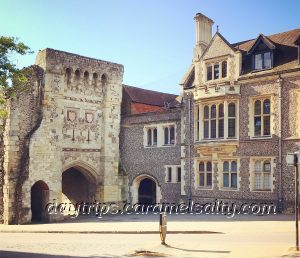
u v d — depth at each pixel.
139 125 27.75
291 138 19.89
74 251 11.58
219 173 22.77
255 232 14.43
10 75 14.41
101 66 26.23
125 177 27.66
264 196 20.83
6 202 21.42
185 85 25.25
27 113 22.66
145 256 10.41
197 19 26.92
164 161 26.09
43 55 23.47
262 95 21.19
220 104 22.81
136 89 31.33
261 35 21.48
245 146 21.72
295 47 21.12
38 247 12.61
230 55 22.53
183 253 10.66
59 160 23.42
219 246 11.63
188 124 24.58
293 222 16.83
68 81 24.58
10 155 21.69
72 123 24.66
